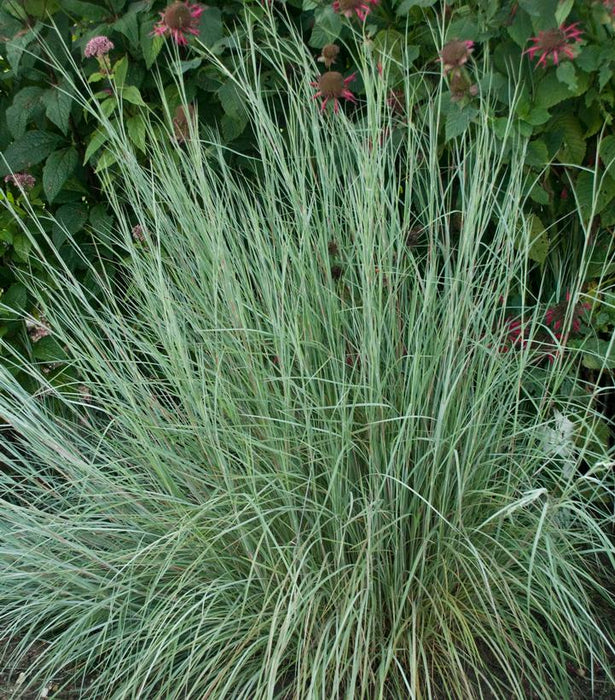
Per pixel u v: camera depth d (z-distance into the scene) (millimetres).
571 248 2910
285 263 2254
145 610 2355
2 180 3438
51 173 3086
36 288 3299
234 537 2342
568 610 2184
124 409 2496
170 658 2217
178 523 2283
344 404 2129
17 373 3334
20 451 3330
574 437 2691
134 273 2527
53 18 3096
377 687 2031
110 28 2947
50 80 3178
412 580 2266
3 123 3338
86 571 2324
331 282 2383
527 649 2156
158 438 2441
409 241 2619
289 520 2322
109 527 2504
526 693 2191
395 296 2326
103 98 3035
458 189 2906
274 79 2977
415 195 2896
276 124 2855
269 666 2105
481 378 2334
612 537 2711
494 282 2412
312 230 2574
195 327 2439
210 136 3064
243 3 2824
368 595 2076
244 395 2396
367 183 2203
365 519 2262
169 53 3010
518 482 2361
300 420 2324
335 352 2389
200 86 3004
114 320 2693
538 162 2619
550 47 2301
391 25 2822
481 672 2209
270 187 2545
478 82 2455
